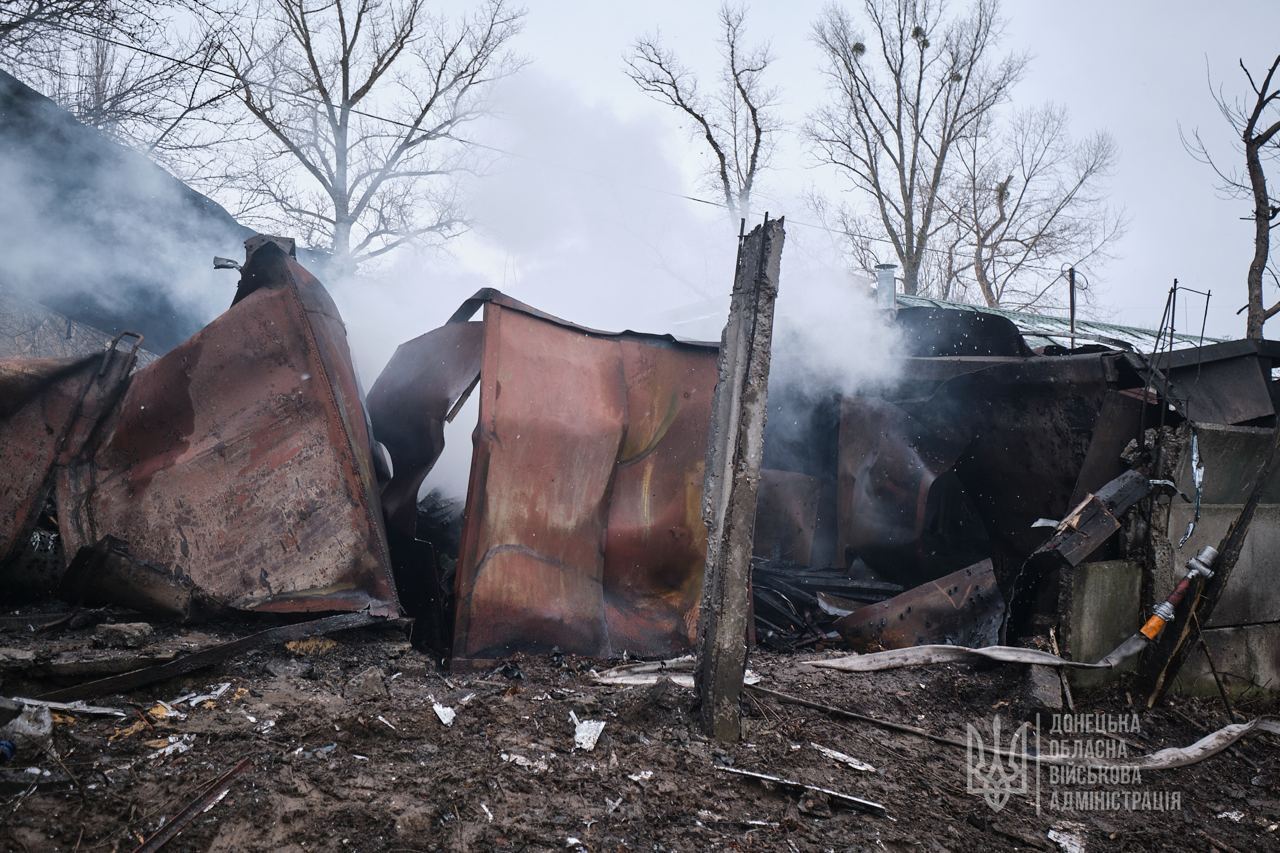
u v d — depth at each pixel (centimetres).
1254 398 548
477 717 361
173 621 419
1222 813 398
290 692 362
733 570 379
